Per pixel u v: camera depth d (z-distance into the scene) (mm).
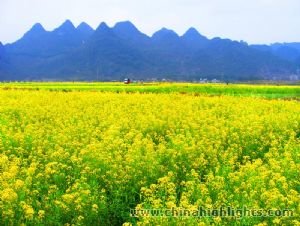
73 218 11758
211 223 11289
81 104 35406
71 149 18453
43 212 11266
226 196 13094
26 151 18375
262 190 12992
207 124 26438
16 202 11719
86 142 20000
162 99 40406
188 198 13289
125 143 20031
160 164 16453
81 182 13875
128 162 15898
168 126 24719
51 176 15047
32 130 22375
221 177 14125
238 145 20906
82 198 12422
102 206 12703
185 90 60688
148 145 17922
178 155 17188
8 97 41281
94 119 26406
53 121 26219
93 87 66438
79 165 15484
